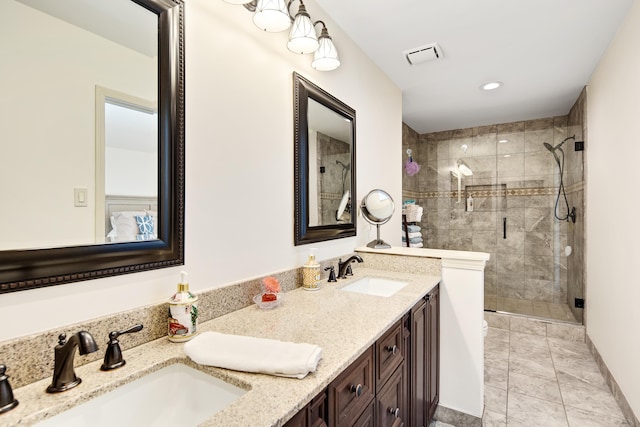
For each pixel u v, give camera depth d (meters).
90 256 0.82
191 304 0.97
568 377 2.32
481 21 1.89
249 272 1.32
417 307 1.50
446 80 2.72
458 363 1.80
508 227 4.02
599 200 2.45
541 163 3.83
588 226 2.77
